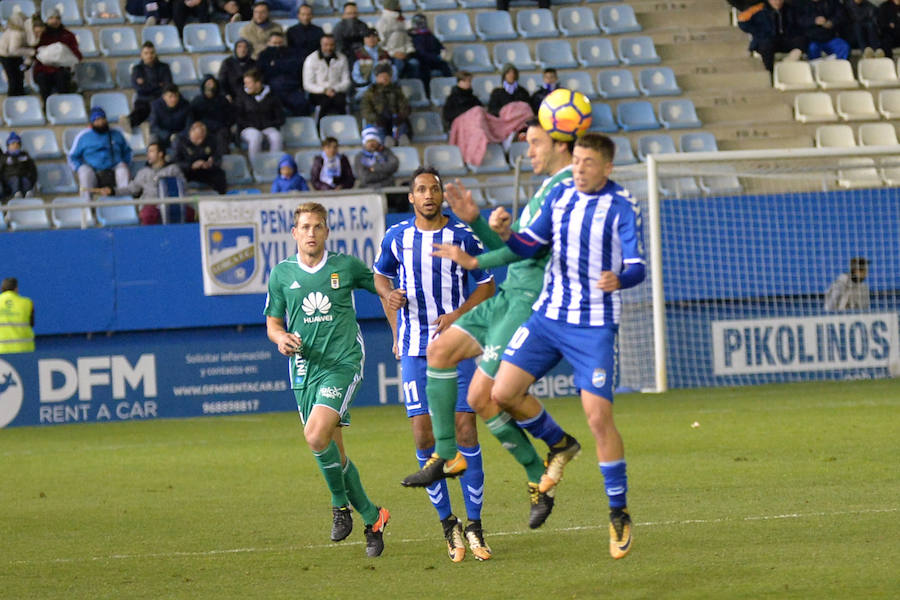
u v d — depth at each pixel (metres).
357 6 78.38
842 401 48.81
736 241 59.78
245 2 75.81
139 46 73.75
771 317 59.91
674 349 59.38
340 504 21.95
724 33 80.75
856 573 18.58
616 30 79.88
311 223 22.20
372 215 55.19
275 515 26.92
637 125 73.19
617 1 82.31
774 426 40.94
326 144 60.06
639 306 59.25
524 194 65.81
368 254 55.16
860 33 79.25
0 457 41.47
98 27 74.75
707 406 48.97
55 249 54.22
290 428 47.59
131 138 67.31
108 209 61.41
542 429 19.61
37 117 68.31
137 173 61.03
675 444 37.09
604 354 18.55
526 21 79.56
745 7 79.94
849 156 53.12
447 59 76.06
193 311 54.84
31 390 53.53
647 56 77.94
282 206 55.09
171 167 59.56
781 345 59.88
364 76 70.31
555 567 20.00
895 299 60.56
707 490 27.95
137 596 18.91
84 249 54.31
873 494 26.42
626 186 65.62
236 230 54.91
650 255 58.94
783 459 32.81
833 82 77.31
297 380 22.45
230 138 66.81
